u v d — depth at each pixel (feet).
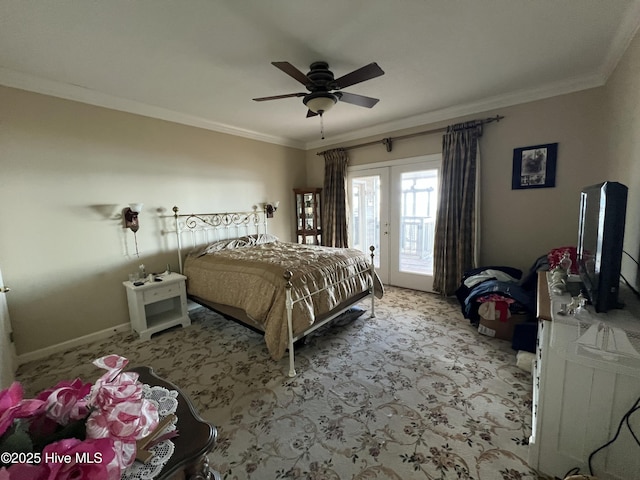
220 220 13.07
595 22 6.03
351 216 15.70
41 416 2.19
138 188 10.31
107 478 1.80
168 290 9.91
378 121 12.96
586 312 4.14
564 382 4.01
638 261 5.42
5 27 5.72
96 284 9.38
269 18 5.64
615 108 7.53
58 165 8.54
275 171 15.61
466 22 5.94
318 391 6.46
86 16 5.45
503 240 10.95
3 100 7.61
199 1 5.11
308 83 7.10
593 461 3.92
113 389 2.39
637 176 5.76
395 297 12.70
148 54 6.89
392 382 6.68
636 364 3.52
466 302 9.19
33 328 8.20
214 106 10.52
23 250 8.01
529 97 9.79
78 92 8.71
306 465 4.62
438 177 12.40
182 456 2.41
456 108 11.17
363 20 5.78
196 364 7.74
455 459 4.63
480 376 6.79
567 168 9.45
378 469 4.51
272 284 7.68
